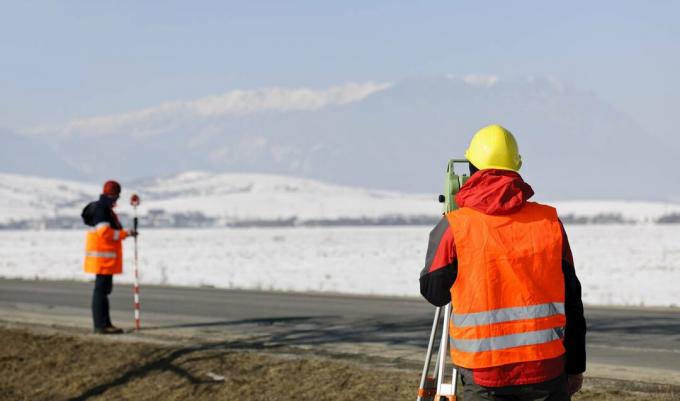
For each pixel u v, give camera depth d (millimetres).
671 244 109312
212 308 24781
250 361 14578
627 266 56688
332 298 27547
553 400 5984
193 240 174125
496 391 5941
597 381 11906
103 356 16203
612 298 29453
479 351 5918
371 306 24547
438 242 6152
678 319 20109
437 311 6996
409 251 96312
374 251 97250
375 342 16703
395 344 16344
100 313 18953
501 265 5969
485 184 6160
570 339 6188
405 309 23500
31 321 22078
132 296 29750
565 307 6152
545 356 5906
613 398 10766
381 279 44719
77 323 21469
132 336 18391
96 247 18875
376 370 13203
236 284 39594
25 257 94438
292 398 12453
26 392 14914
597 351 15180
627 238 145625
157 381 14391
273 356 14891
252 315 22578
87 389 14633
